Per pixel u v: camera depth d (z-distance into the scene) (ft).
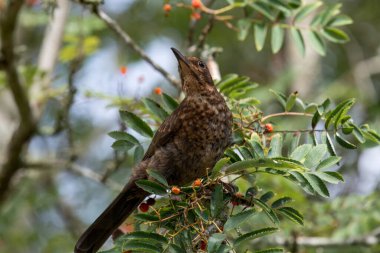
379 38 63.98
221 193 24.44
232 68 62.23
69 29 47.44
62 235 54.80
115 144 28.60
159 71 36.76
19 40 55.36
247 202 25.53
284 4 32.96
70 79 40.68
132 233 24.06
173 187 24.89
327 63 62.08
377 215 40.60
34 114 43.11
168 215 24.91
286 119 45.70
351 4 63.93
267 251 23.03
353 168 51.31
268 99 48.32
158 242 23.97
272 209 24.81
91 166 56.70
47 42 47.70
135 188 28.78
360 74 57.06
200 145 29.50
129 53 59.11
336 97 54.70
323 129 26.76
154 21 60.75
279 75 53.52
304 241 41.32
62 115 42.63
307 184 23.91
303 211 39.42
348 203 41.24
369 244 41.29
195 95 29.91
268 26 33.71
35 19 48.06
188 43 36.86
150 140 30.45
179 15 58.70
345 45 61.41
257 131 27.94
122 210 29.14
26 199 52.49
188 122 29.40
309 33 33.22
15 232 53.98
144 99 30.58
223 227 24.30
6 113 53.42
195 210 24.16
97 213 57.88
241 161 23.65
